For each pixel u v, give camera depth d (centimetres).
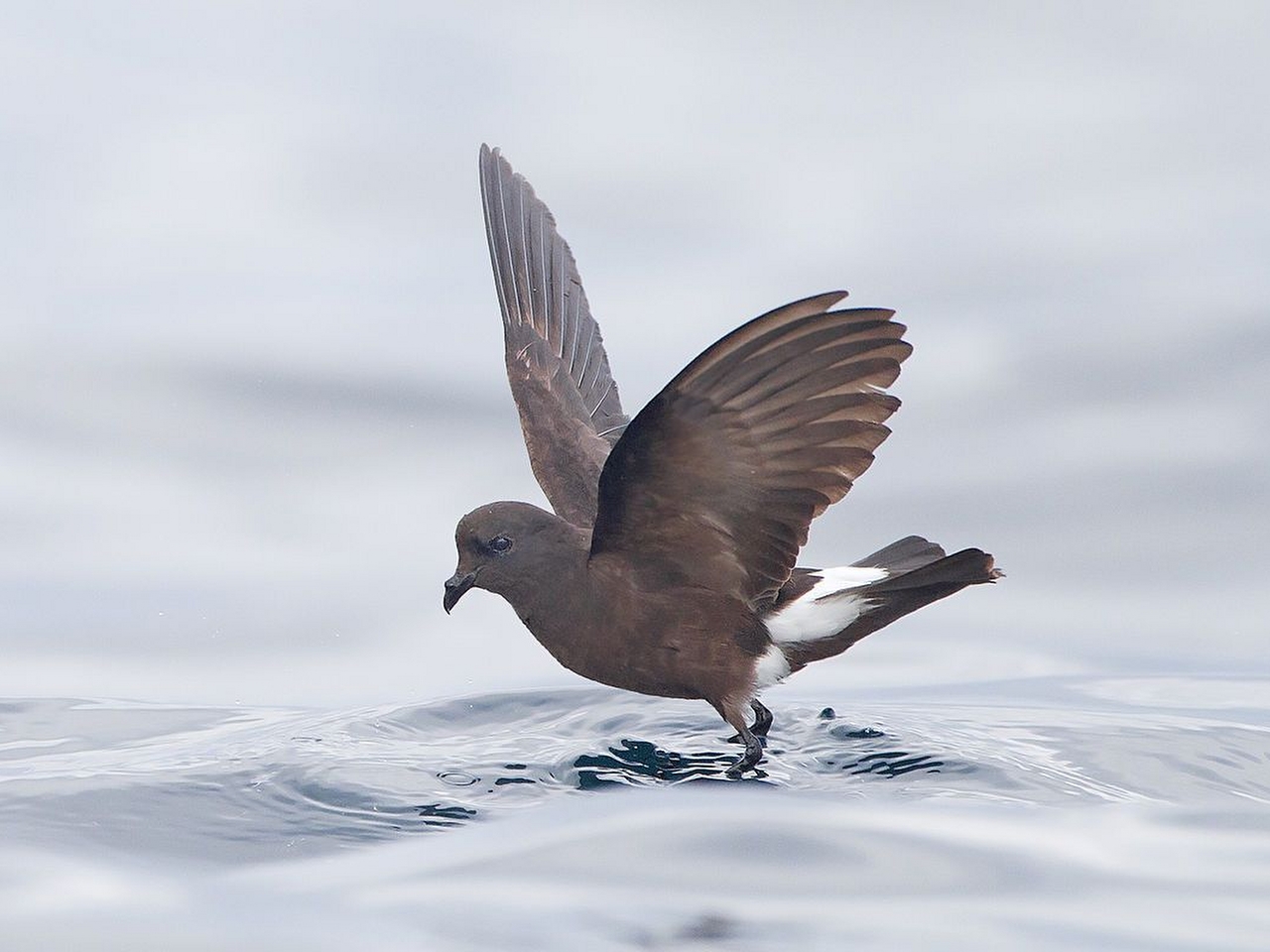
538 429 1200
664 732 1078
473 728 1102
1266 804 926
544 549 1028
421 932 741
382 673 1259
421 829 886
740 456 907
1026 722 1103
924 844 853
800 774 988
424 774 977
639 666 1041
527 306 1258
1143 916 763
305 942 729
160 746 1074
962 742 1043
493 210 1274
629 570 1012
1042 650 1288
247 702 1199
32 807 917
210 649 1294
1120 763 1006
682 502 950
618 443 895
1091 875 815
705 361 836
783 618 1028
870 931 747
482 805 925
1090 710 1142
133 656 1277
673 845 850
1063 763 1005
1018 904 777
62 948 725
